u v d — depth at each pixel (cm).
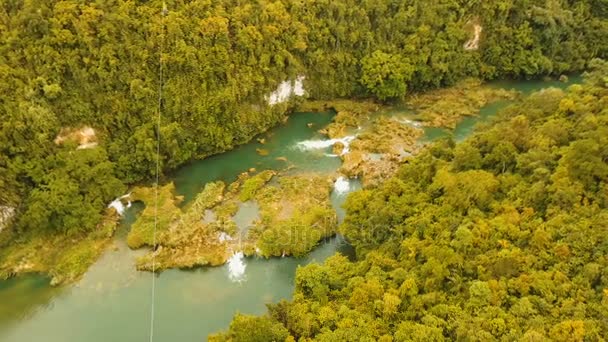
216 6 6544
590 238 3791
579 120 4975
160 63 6166
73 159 5516
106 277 5019
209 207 5834
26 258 5097
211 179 6319
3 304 4750
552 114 5444
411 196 5072
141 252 5272
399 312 3891
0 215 5131
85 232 5372
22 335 4488
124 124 6031
